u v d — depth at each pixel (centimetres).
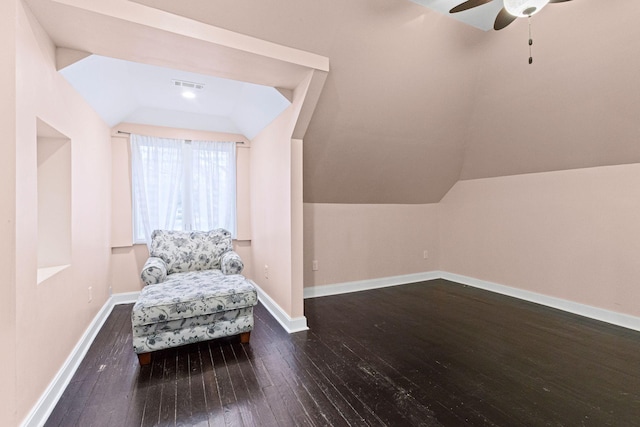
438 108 312
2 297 132
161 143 359
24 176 144
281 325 285
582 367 206
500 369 204
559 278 327
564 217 322
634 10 193
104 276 300
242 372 201
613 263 285
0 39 134
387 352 230
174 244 321
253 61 209
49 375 168
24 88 145
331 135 305
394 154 353
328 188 372
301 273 278
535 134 307
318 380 192
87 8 151
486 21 237
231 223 395
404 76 268
